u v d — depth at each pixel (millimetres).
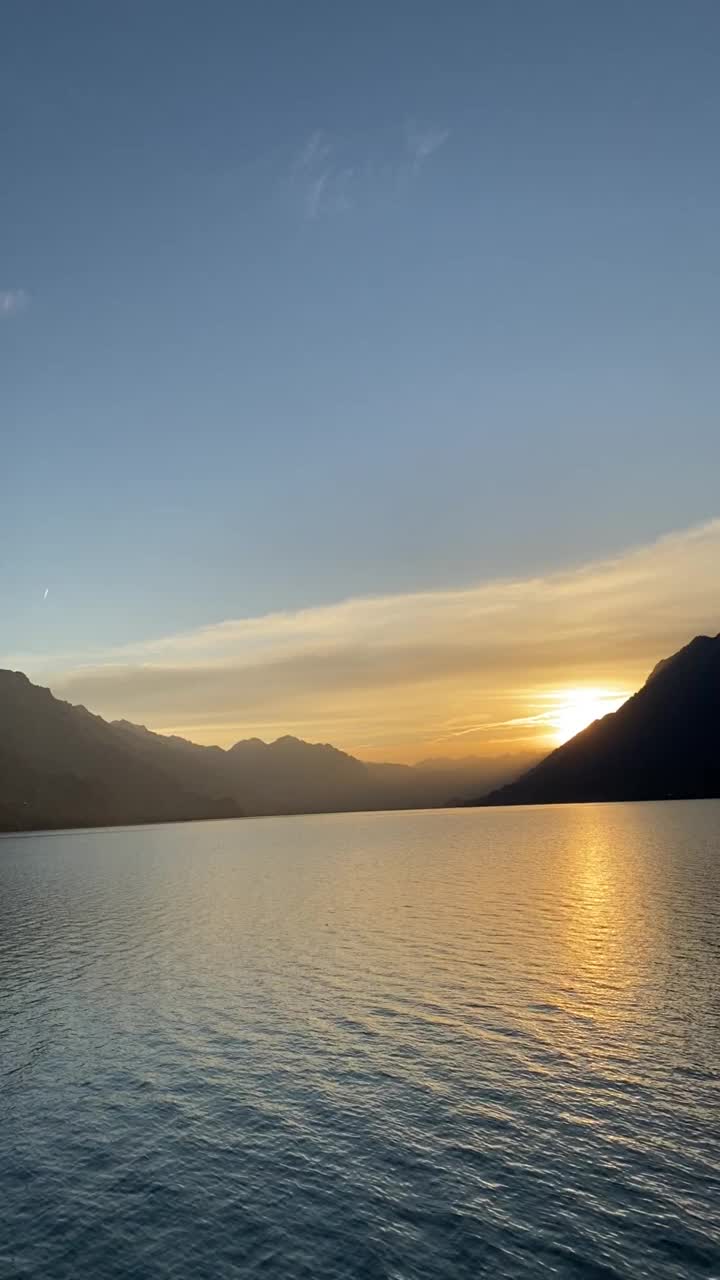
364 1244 22953
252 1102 33062
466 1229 23500
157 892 115500
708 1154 27094
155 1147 29500
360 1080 34812
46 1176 27609
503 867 133500
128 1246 23344
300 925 78062
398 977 53156
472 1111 31250
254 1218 24562
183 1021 44500
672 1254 21891
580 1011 43688
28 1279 21828
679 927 67812
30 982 56156
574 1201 24688
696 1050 36906
